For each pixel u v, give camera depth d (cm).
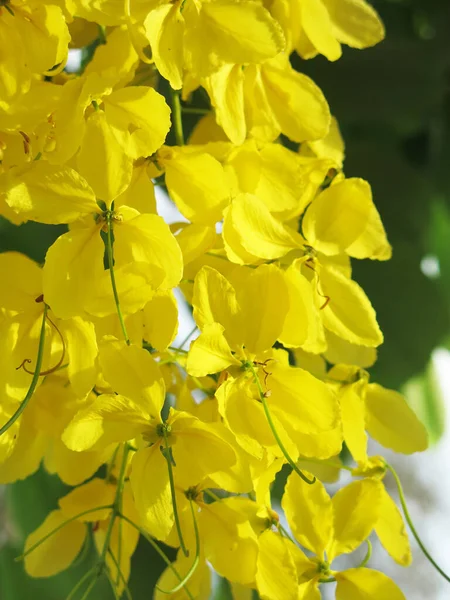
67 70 54
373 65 65
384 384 64
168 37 45
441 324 64
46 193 45
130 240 46
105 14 45
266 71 49
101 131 45
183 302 60
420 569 139
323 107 49
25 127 45
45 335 47
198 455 46
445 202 66
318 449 47
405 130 66
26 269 47
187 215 47
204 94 52
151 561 61
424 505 141
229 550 47
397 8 67
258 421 46
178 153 47
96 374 46
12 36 45
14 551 65
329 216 49
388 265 64
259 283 46
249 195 47
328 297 49
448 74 66
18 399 47
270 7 51
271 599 47
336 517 49
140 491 45
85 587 63
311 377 46
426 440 53
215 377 50
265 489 47
